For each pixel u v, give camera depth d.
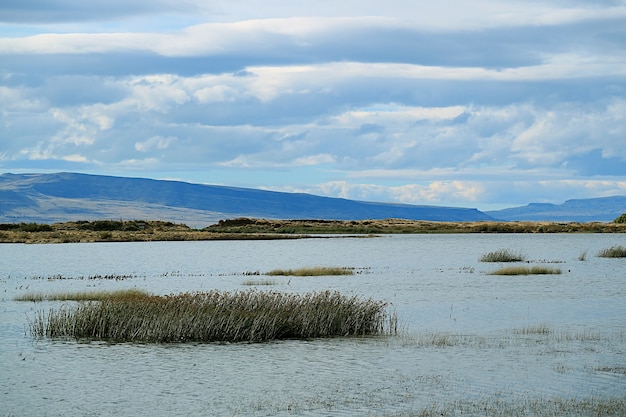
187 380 28.00
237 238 185.62
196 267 90.81
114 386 27.16
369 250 133.88
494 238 193.25
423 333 37.72
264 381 27.77
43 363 30.80
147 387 27.02
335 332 37.03
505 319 43.00
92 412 24.11
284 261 103.12
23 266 91.88
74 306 46.59
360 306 38.56
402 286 62.72
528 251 123.62
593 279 68.00
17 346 34.16
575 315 44.75
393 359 31.28
